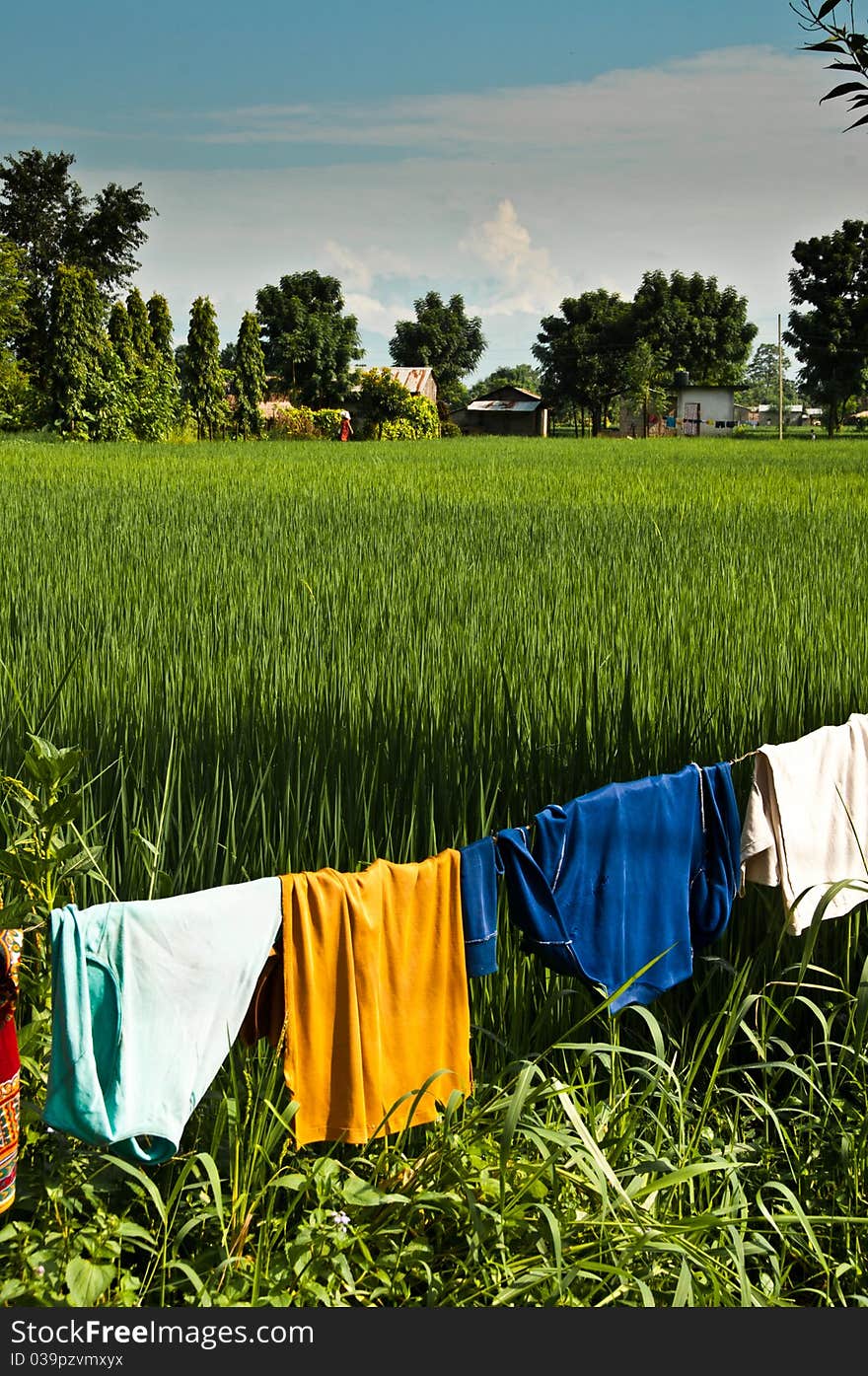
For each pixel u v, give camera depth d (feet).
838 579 36.37
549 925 13.20
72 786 16.78
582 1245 11.69
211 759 17.51
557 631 27.37
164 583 33.78
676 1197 13.26
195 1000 10.70
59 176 247.91
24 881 11.82
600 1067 15.16
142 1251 11.93
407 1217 12.01
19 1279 10.48
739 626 28.35
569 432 401.90
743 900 16.70
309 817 15.56
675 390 319.06
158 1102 10.51
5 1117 10.46
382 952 11.75
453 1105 11.91
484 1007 14.96
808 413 484.33
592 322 330.54
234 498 62.95
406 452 146.10
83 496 63.16
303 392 270.87
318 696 20.77
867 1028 14.85
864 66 13.92
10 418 184.44
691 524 52.65
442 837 16.22
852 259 257.34
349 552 41.39
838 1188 13.70
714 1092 15.23
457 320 379.35
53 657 23.36
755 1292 12.14
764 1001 15.64
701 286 335.67
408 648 24.76
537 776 17.51
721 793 14.83
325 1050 11.48
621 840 13.73
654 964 14.11
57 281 157.28
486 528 49.78
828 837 15.89
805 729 20.45
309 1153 12.44
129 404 164.55
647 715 19.83
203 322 191.11
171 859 15.38
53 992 10.17
